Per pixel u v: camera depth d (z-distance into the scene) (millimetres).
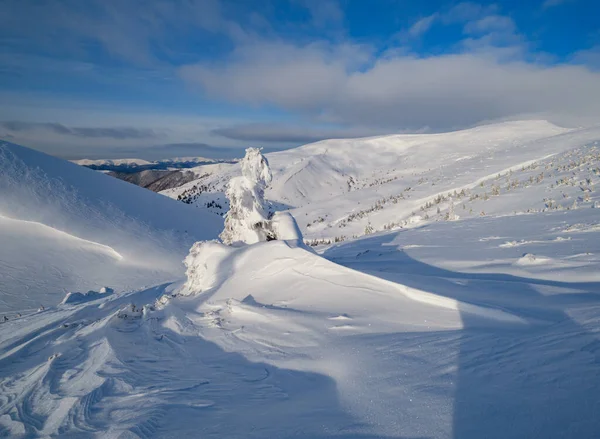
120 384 5891
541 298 7223
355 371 4980
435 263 12906
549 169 47500
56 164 42250
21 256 26969
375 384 4469
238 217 14445
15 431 4883
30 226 30047
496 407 3379
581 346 4320
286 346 6539
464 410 3461
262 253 11688
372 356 5344
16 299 22078
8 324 14070
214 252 13141
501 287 8461
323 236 71125
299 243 11945
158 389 5488
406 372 4602
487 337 5340
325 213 103375
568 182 33406
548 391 3441
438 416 3461
